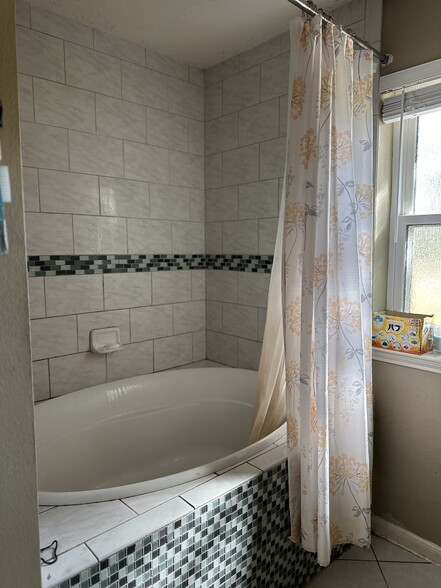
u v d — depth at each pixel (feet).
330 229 4.93
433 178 5.96
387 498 6.35
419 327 5.78
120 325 8.07
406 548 6.14
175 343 9.00
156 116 8.25
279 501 5.10
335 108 4.90
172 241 8.75
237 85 8.30
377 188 6.14
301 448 4.94
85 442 6.79
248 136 8.21
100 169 7.55
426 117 5.96
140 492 4.41
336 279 5.04
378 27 5.90
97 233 7.61
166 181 8.53
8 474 2.19
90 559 3.52
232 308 8.91
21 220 2.12
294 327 4.99
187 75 8.66
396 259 6.34
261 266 8.26
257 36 7.55
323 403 4.75
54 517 4.04
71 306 7.40
